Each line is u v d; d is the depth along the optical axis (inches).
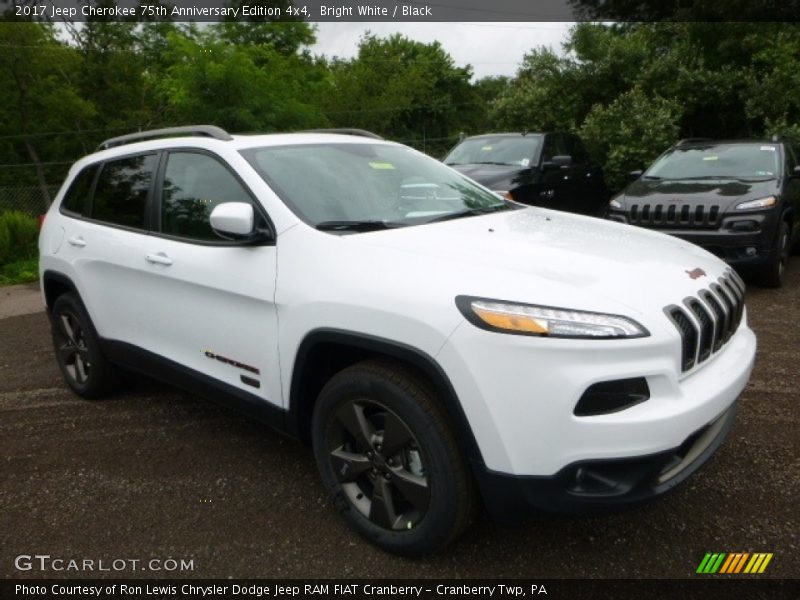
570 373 87.7
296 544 112.6
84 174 175.3
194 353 136.0
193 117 650.8
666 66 588.4
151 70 1038.4
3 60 887.7
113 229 154.6
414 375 100.0
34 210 659.4
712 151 315.0
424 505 100.0
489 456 92.0
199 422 163.5
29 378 203.2
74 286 166.2
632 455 88.7
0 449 152.6
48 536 117.7
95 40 985.5
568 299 92.4
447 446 96.0
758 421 150.4
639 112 538.3
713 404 97.7
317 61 1049.5
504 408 89.9
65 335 180.4
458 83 1800.0
